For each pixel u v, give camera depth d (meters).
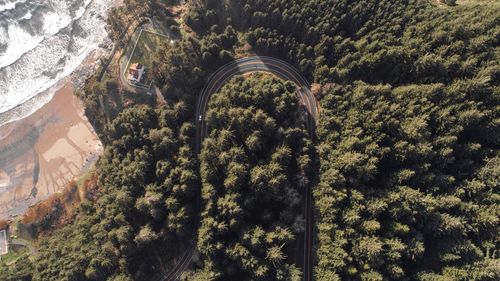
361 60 98.81
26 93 144.00
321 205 91.44
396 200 87.94
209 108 105.94
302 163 94.25
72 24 148.38
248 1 111.38
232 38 113.88
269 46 108.75
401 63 97.69
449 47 93.50
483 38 90.81
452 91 90.00
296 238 96.31
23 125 139.50
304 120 102.12
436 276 83.31
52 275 105.44
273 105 98.81
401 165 93.19
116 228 104.31
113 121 112.19
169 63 109.25
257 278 90.19
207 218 96.00
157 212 99.38
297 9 105.06
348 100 99.31
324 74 102.88
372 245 82.88
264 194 94.56
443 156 89.81
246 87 101.62
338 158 93.06
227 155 96.38
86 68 141.00
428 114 90.62
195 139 108.00
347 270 85.19
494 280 81.62
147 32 124.44
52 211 126.69
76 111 138.38
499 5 97.06
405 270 88.00
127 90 120.25
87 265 103.94
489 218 84.69
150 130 105.12
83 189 125.81
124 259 101.44
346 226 89.00
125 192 102.94
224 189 99.31
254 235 90.81
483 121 90.81
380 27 100.94
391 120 91.62
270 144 99.31
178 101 112.44
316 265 94.12
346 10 103.25
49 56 146.75
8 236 127.38
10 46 149.00
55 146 135.88
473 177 90.94
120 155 110.81
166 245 103.69
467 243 83.94
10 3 150.75
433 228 86.81
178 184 100.44
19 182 134.12
